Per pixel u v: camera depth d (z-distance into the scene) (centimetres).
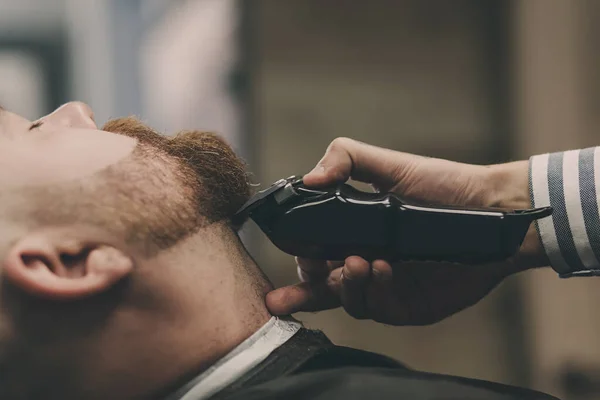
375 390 53
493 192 81
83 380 58
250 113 200
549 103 200
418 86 206
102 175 60
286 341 62
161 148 65
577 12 195
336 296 76
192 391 59
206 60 218
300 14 200
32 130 63
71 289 56
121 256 58
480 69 210
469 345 209
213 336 60
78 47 278
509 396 55
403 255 66
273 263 191
